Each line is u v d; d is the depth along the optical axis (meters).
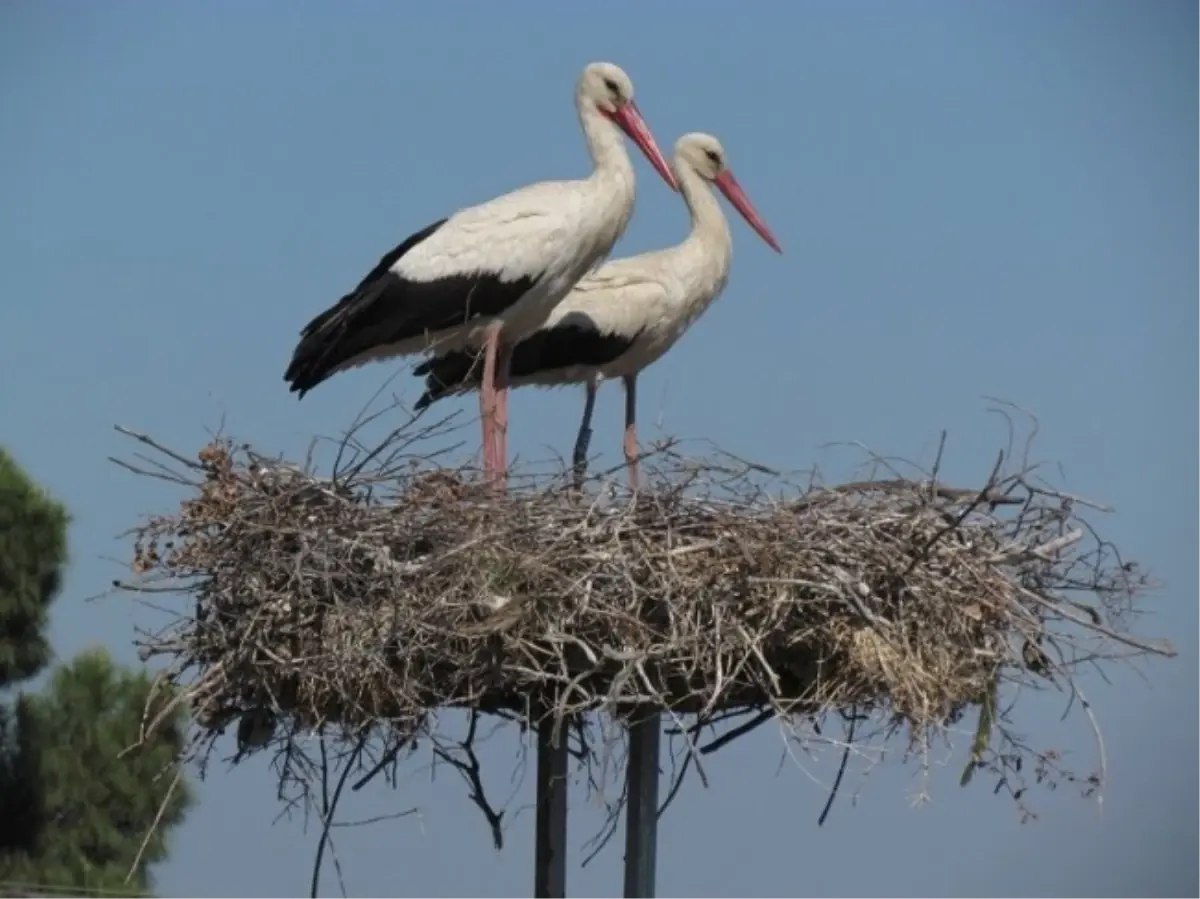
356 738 13.50
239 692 13.55
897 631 13.09
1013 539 13.77
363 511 13.44
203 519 13.52
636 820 14.19
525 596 12.82
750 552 12.94
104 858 23.05
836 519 13.43
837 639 12.99
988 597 13.30
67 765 23.08
